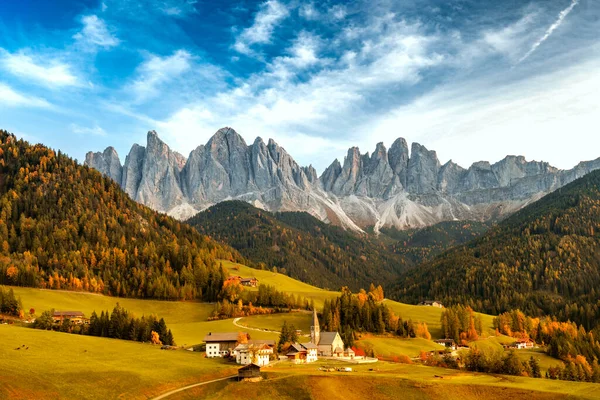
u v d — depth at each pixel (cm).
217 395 12044
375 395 12350
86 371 12150
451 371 16125
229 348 17188
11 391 10281
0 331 15512
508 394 12706
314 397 11956
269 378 13225
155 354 15425
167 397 11650
